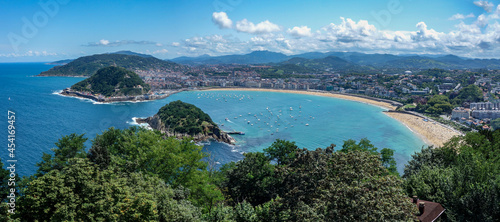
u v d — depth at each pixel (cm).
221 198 4997
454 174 5034
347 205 2919
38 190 2770
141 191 3422
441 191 4572
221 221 3750
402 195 3042
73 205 2747
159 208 3325
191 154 4978
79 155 4809
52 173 3012
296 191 3681
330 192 3117
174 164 4603
